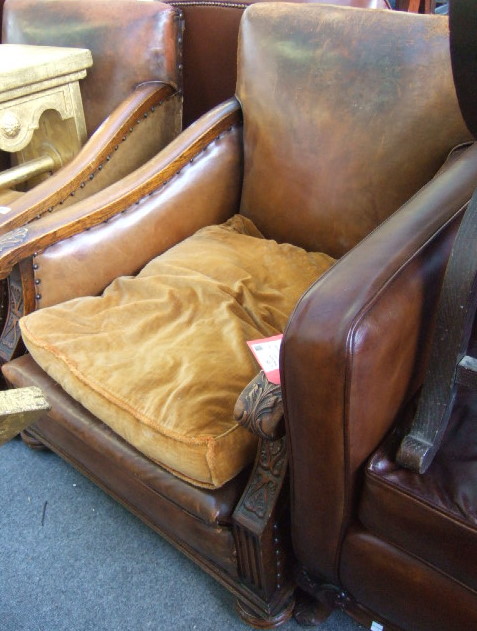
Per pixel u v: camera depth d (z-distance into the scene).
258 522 0.92
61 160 1.78
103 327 1.18
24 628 1.11
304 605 1.07
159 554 1.24
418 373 0.91
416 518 0.79
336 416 0.76
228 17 1.63
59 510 1.35
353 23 1.24
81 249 1.29
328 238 1.34
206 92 1.79
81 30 1.70
